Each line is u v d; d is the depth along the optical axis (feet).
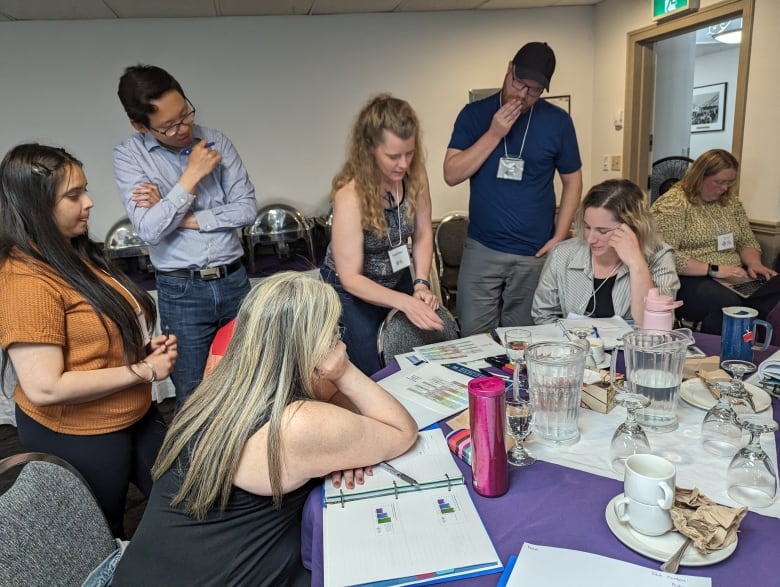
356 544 2.89
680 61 15.93
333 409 3.36
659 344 4.04
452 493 3.28
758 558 2.64
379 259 6.87
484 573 2.67
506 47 14.01
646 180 14.03
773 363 4.26
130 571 3.31
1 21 11.69
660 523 2.74
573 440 3.78
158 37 12.39
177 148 7.04
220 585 3.26
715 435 3.65
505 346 5.18
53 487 3.51
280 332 3.32
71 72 12.19
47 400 4.23
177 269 7.10
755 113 10.71
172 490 3.34
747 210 11.19
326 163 13.75
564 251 6.73
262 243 12.34
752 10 10.36
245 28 12.71
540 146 8.39
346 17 13.12
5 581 3.07
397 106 5.84
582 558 2.68
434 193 14.52
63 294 4.37
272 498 3.32
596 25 14.29
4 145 12.31
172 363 5.12
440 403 4.45
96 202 12.84
